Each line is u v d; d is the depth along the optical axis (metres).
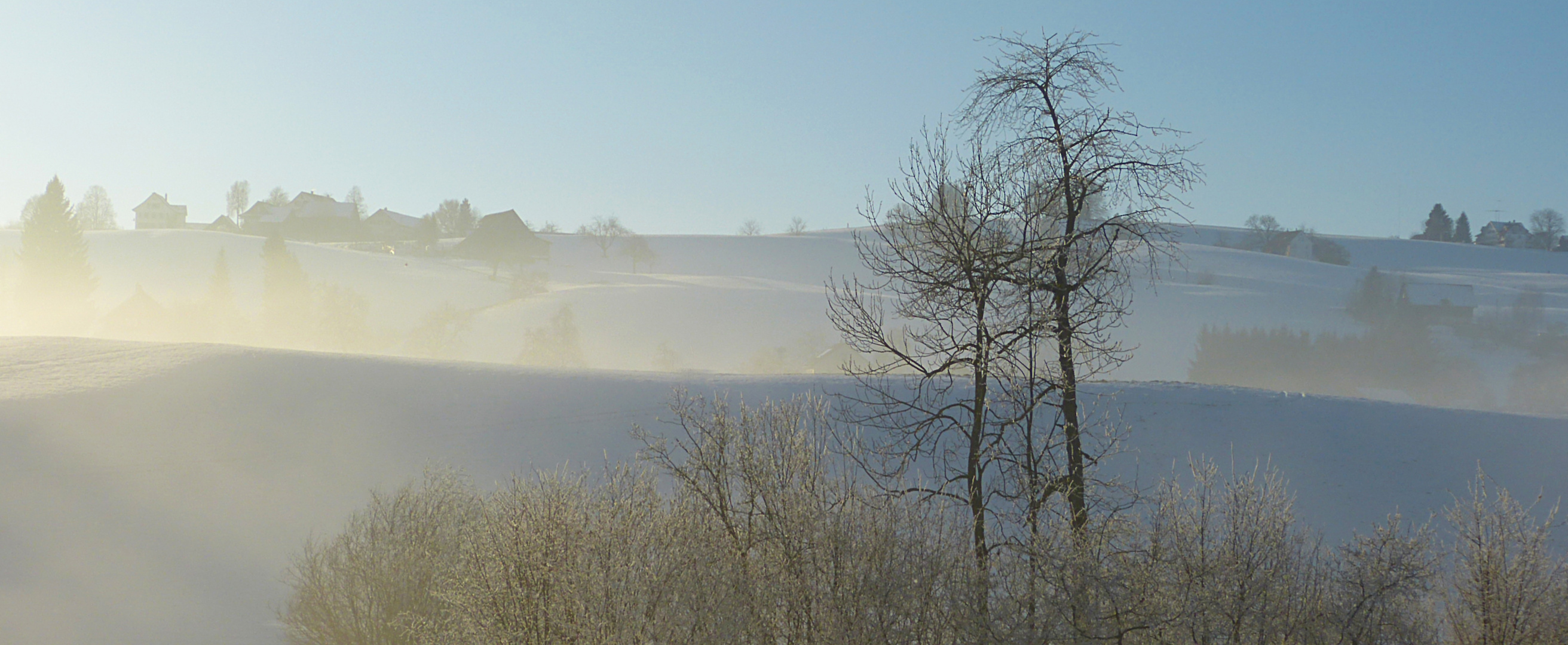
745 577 9.27
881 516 9.50
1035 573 9.46
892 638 8.99
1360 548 10.74
